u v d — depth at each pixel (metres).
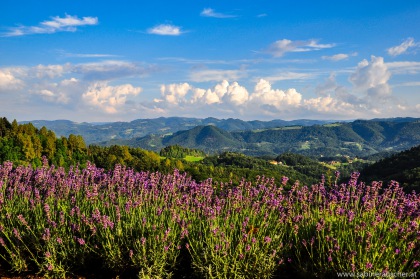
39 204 6.71
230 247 5.32
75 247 5.66
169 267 5.50
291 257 5.57
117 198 7.24
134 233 5.98
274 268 5.24
